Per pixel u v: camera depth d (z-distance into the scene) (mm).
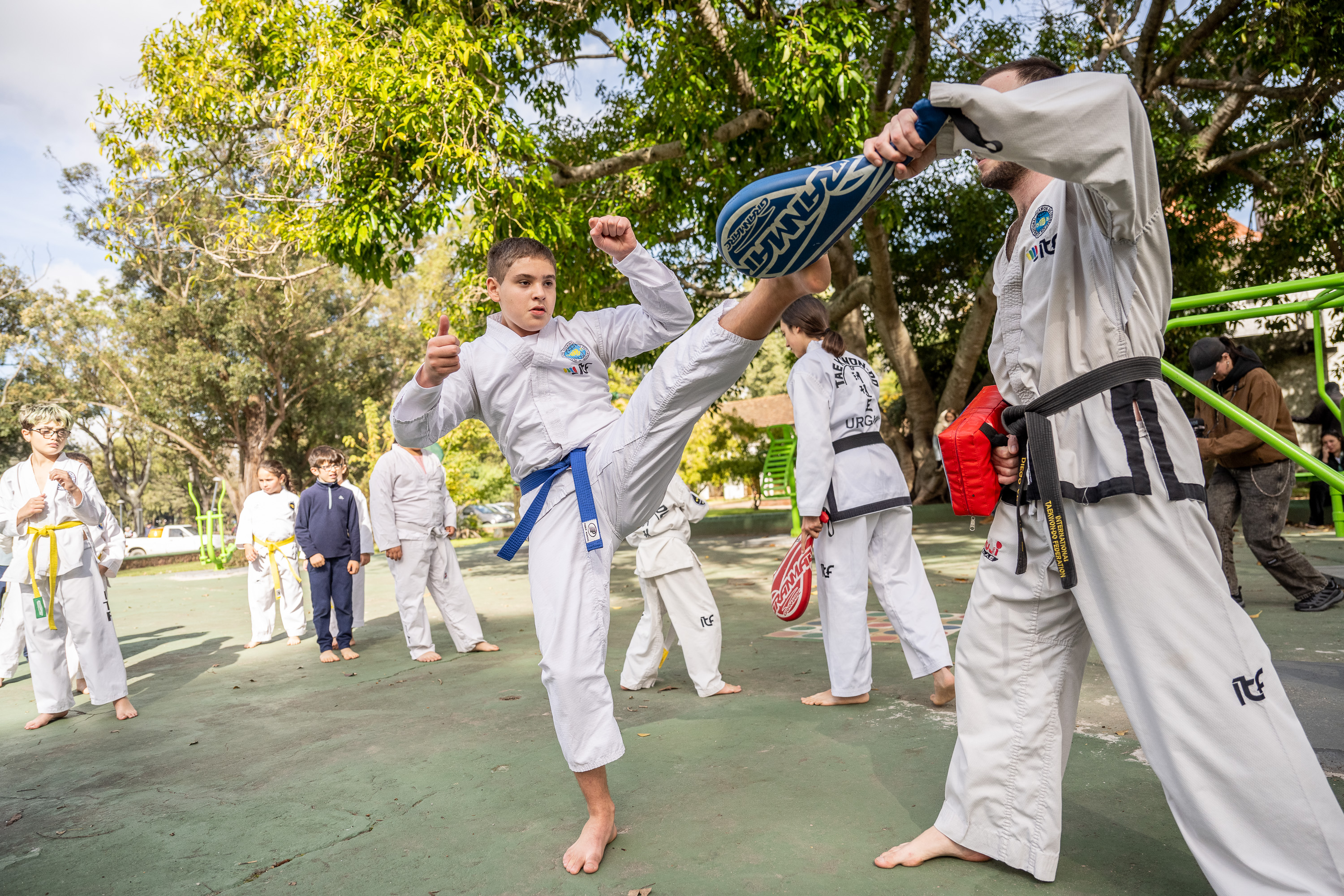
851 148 7930
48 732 4070
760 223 1493
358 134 7312
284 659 5719
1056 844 1832
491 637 5984
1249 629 1570
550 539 2205
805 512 3287
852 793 2457
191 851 2383
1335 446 8945
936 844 1995
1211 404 3430
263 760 3258
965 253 15000
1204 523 1614
